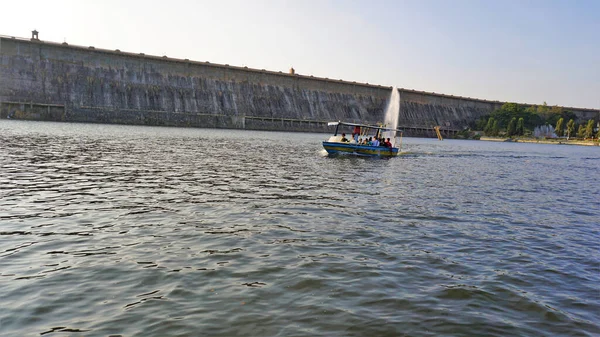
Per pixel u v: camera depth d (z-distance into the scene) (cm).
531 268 1119
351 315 806
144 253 1119
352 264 1088
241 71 14088
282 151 5041
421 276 1027
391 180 2766
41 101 10431
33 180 2166
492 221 1669
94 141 5000
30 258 1055
